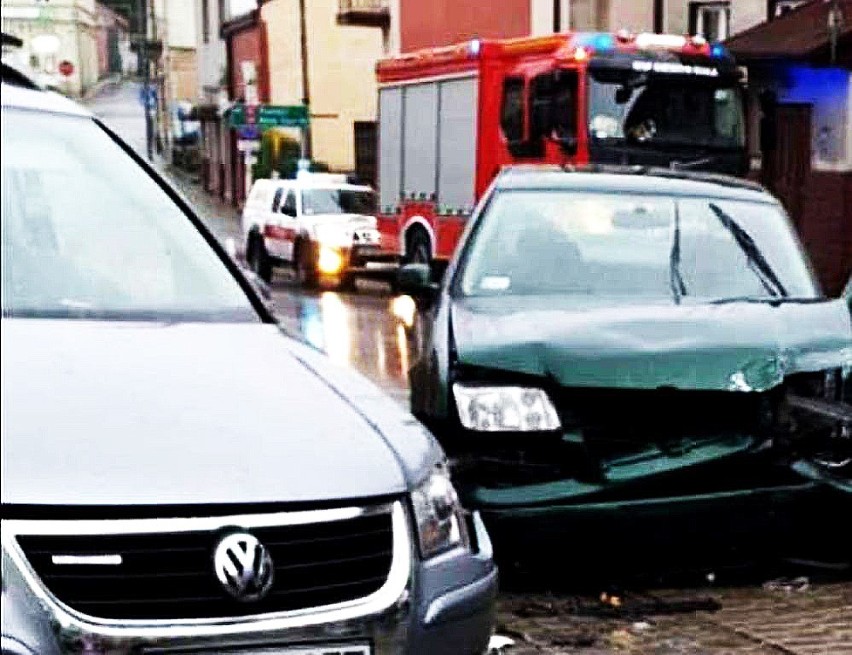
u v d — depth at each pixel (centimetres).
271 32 4994
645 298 755
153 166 607
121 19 9088
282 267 2972
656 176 865
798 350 680
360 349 1744
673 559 683
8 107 579
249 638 359
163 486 361
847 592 692
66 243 530
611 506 655
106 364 430
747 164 1925
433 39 3447
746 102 1936
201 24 6506
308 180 2928
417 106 2300
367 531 386
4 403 388
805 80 2248
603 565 691
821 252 2230
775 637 621
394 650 385
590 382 654
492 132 2031
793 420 674
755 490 670
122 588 351
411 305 2314
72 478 356
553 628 635
